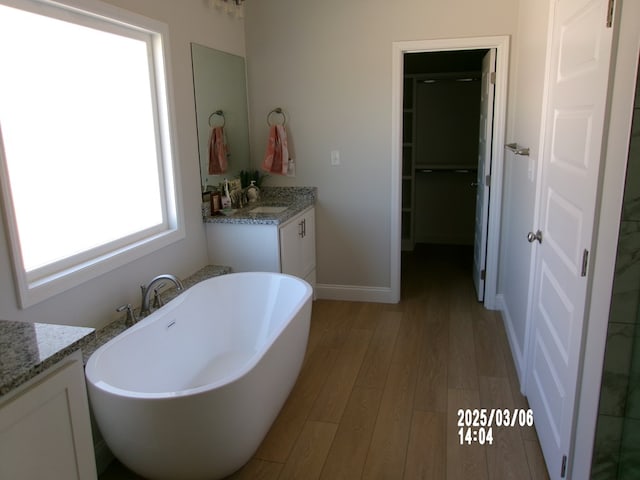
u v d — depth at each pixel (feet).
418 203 20.10
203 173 11.31
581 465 5.64
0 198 6.29
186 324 9.14
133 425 6.02
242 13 12.91
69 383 4.69
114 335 7.89
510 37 11.73
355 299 14.15
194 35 10.71
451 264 17.28
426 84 18.92
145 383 7.89
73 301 7.58
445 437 7.98
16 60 6.88
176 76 10.09
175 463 6.32
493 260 12.96
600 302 5.12
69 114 7.79
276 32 13.00
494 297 13.17
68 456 4.74
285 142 13.34
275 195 13.84
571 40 6.37
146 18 8.97
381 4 12.25
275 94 13.34
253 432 6.91
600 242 5.15
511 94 11.99
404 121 18.71
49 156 7.47
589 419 5.40
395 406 8.88
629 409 5.11
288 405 8.96
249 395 6.56
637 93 4.39
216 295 10.09
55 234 7.62
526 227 9.59
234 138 12.80
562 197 6.61
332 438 8.03
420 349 11.05
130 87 9.15
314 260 13.98
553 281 7.04
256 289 10.36
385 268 13.78
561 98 6.84
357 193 13.46
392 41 12.37
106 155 8.63
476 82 18.57
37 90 7.22
